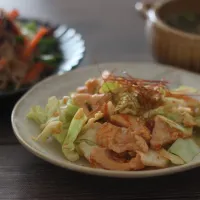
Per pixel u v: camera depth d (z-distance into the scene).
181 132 0.75
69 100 0.79
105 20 1.14
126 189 0.72
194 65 0.92
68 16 1.16
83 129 0.76
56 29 1.05
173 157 0.73
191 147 0.75
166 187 0.73
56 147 0.75
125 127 0.75
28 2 1.23
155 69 0.88
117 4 1.22
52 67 0.96
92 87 0.81
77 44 0.99
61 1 1.24
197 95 0.82
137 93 0.78
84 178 0.74
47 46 1.01
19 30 0.99
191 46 0.91
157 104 0.78
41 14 1.16
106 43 1.04
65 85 0.85
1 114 0.85
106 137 0.74
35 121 0.78
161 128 0.75
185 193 0.72
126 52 1.01
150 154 0.73
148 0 1.24
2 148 0.79
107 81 0.80
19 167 0.76
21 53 0.97
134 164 0.72
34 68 0.95
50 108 0.79
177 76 0.86
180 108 0.78
